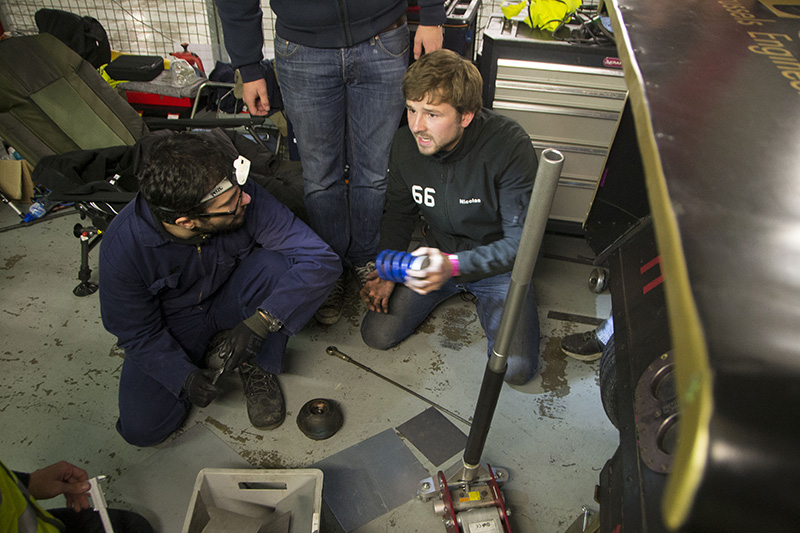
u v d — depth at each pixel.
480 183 1.81
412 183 1.95
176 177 1.37
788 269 0.22
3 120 2.37
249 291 1.89
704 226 0.24
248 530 1.42
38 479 1.29
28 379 2.02
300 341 2.21
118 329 1.67
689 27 0.44
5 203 2.97
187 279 1.78
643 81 0.34
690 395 0.18
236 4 1.88
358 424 1.88
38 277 2.51
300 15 1.86
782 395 0.19
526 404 1.96
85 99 2.55
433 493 1.62
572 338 2.13
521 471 1.73
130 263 1.58
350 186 2.34
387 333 2.14
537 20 2.36
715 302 0.20
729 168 0.27
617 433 1.87
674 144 0.28
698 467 0.17
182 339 1.95
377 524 1.60
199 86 3.39
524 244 0.91
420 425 1.88
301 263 1.79
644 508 0.51
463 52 2.61
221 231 1.63
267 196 1.82
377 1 1.86
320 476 1.45
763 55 0.40
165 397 1.75
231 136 2.76
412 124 1.66
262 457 1.78
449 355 2.17
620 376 0.70
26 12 4.17
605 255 1.05
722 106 0.32
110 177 2.31
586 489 1.69
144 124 2.72
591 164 2.51
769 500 0.19
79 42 3.37
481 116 1.75
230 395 1.99
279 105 2.96
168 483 1.69
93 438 1.83
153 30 4.11
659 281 0.72
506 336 1.10
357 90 2.06
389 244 2.08
